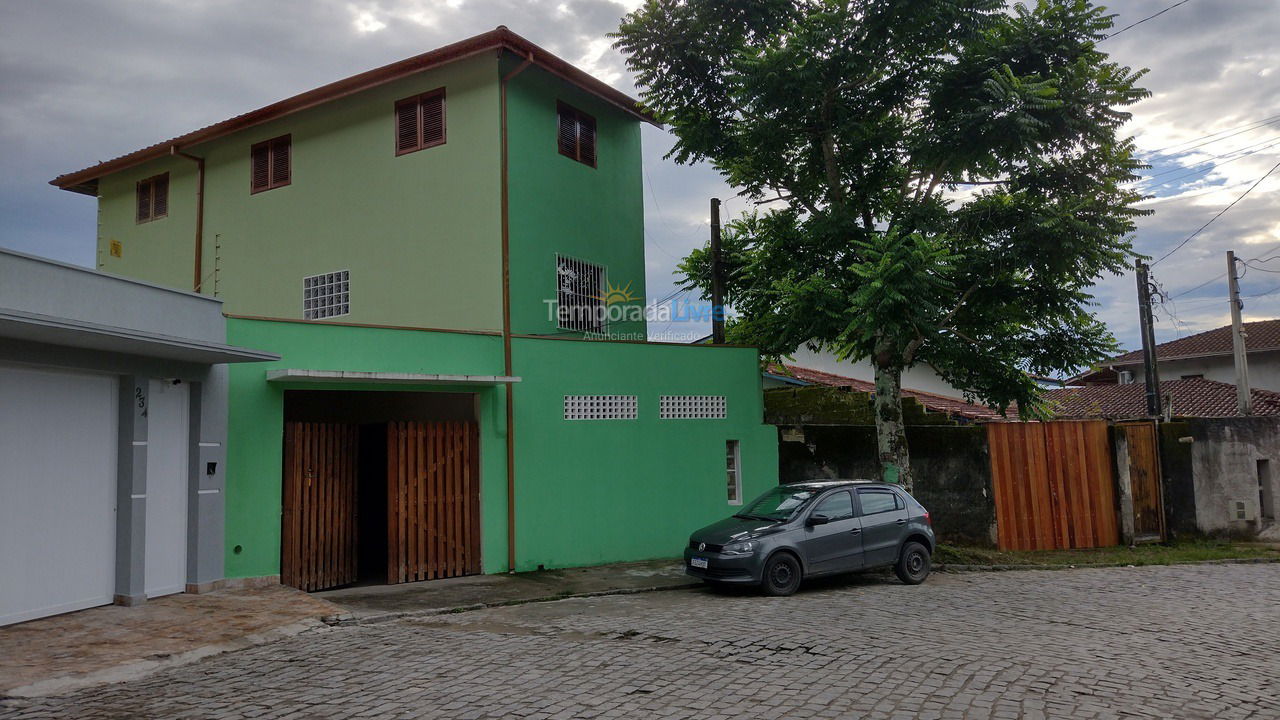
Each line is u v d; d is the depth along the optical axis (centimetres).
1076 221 1416
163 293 1017
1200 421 1867
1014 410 2212
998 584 1275
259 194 1809
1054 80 1361
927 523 1307
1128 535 1736
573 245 1686
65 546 941
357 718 606
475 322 1506
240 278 1817
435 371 1330
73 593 948
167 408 1065
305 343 1203
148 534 1032
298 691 676
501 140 1512
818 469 1717
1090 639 848
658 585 1238
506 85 1533
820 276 1491
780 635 861
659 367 1572
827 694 649
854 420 1859
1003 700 631
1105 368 3675
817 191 1738
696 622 941
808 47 1450
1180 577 1362
